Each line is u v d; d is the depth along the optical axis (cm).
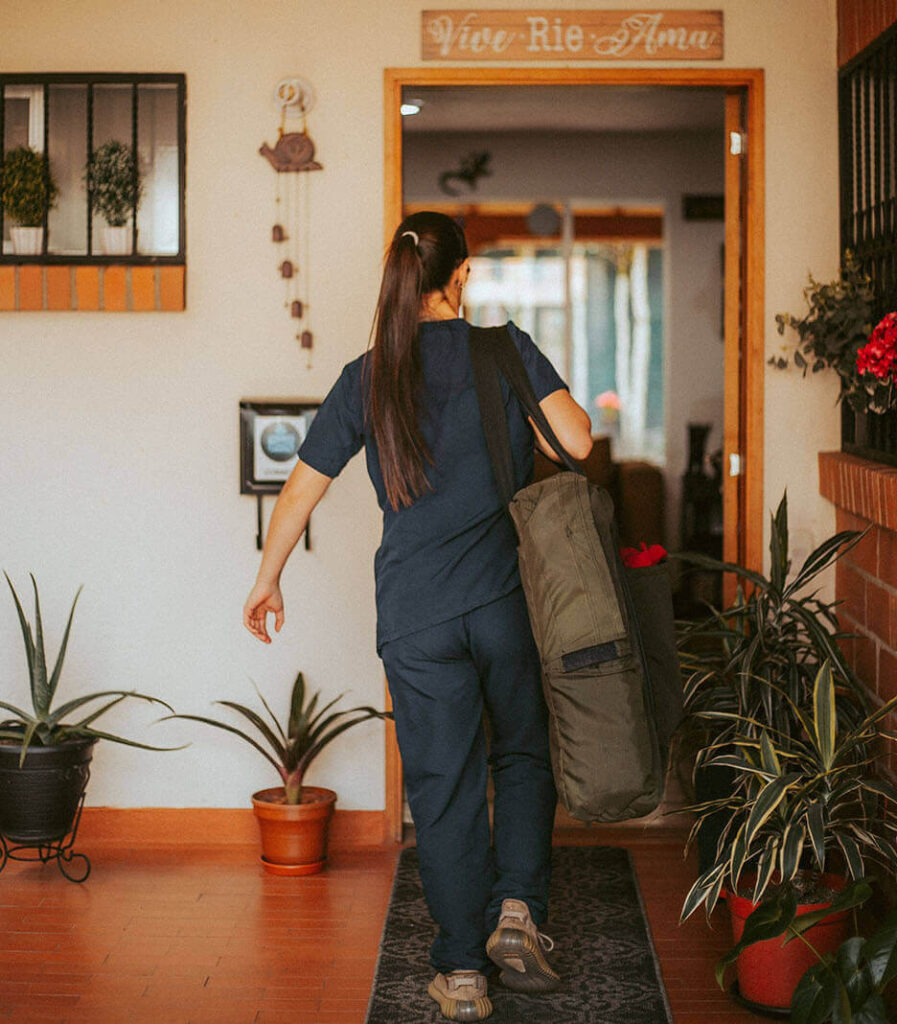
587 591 241
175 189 377
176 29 371
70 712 350
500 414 254
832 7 370
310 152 370
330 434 266
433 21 369
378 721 383
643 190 909
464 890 258
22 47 372
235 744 385
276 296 377
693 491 802
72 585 383
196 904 333
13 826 344
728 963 238
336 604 382
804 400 378
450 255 261
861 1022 216
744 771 282
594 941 306
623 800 240
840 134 368
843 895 241
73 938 309
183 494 381
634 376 941
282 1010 270
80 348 378
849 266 350
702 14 369
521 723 263
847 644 357
